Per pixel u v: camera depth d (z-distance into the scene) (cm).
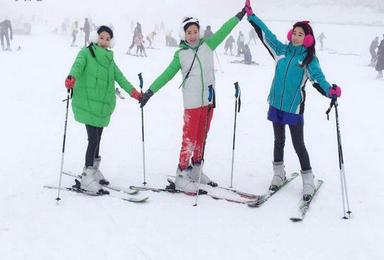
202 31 494
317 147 732
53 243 376
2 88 1150
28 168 579
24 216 426
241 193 498
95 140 492
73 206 450
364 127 884
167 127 835
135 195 484
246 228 416
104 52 482
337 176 580
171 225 416
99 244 376
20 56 1870
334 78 1712
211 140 757
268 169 607
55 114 901
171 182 505
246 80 1533
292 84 474
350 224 432
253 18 501
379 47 1708
